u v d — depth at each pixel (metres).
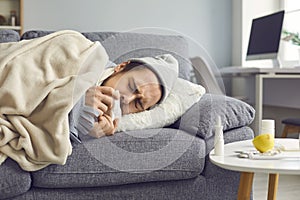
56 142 1.59
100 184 1.72
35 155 1.60
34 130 1.62
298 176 3.10
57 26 3.92
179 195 1.85
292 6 3.96
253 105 3.82
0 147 1.60
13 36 2.25
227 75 3.64
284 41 3.87
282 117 3.72
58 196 1.70
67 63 1.80
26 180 1.62
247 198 1.65
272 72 3.01
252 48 3.75
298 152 1.64
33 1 3.86
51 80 1.74
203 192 1.88
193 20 4.16
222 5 4.22
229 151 1.69
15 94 1.66
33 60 1.82
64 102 1.62
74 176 1.67
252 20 3.82
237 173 1.93
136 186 1.80
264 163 1.47
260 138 1.63
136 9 4.05
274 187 1.88
